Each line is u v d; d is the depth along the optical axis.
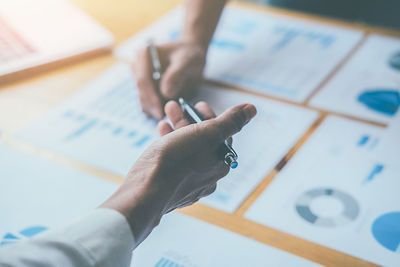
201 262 0.52
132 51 0.94
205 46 0.86
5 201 0.61
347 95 0.78
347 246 0.53
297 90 0.80
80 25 0.98
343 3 1.30
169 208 0.49
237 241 0.54
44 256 0.38
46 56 0.88
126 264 0.41
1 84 0.86
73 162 0.67
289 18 1.01
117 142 0.71
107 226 0.40
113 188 0.62
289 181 0.61
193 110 0.58
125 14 1.06
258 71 0.86
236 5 1.07
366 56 0.87
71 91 0.83
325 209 0.57
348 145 0.67
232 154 0.47
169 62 0.82
